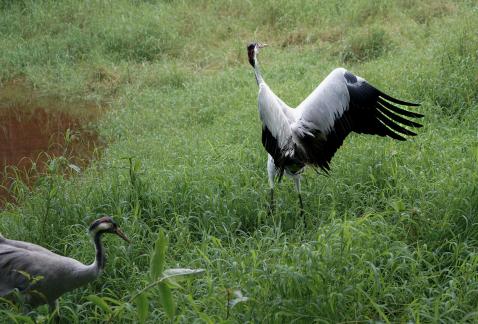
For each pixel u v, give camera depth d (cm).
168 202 1130
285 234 1043
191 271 720
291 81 1723
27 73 2047
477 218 991
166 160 1365
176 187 1147
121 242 1007
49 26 2278
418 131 1303
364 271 877
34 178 1450
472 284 848
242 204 1116
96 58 2053
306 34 2038
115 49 2108
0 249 871
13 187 1377
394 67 1636
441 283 905
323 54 1922
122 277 962
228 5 2247
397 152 1184
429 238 972
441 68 1533
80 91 1934
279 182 1079
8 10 2375
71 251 1009
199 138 1473
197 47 2066
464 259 920
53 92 1945
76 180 1279
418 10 2025
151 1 2361
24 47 2170
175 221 1077
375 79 1580
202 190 1139
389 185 1095
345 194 1116
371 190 1111
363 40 1895
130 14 2227
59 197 1102
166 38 2111
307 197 1139
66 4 2352
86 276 852
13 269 859
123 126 1672
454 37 1664
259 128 1441
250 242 996
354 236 926
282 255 900
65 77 1989
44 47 2148
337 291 832
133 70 1991
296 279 819
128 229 1030
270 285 845
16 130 1736
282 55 1942
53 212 1079
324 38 2009
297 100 1545
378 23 1984
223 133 1476
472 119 1345
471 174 1049
